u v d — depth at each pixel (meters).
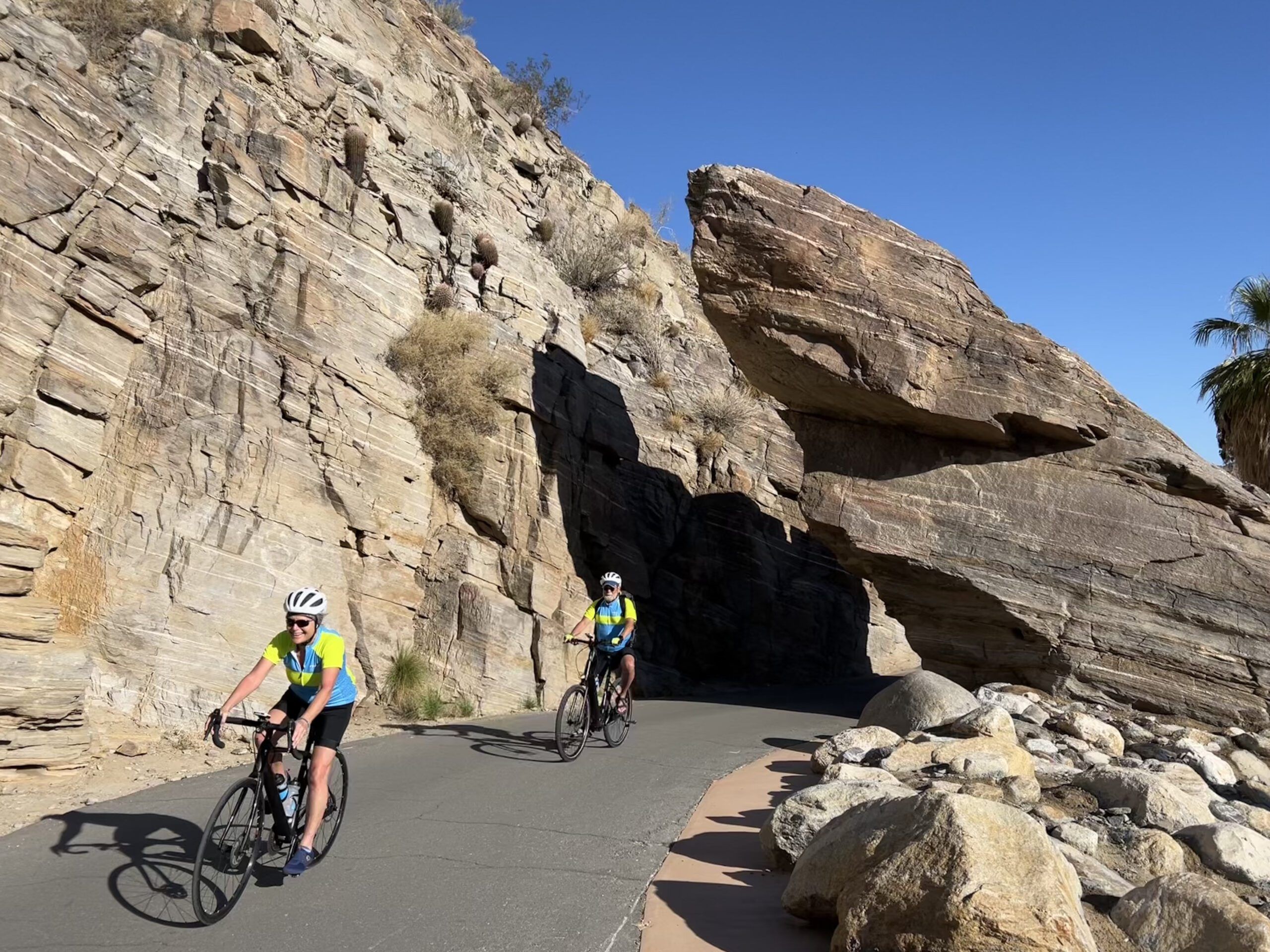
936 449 16.00
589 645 9.80
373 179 16.28
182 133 13.20
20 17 11.02
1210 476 14.69
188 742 9.78
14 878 5.55
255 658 11.44
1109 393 15.31
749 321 15.45
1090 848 6.12
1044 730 10.80
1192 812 6.88
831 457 16.50
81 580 10.06
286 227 14.02
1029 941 3.76
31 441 9.89
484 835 6.37
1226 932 4.29
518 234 23.73
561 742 9.00
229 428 12.05
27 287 10.08
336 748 5.43
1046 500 15.29
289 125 15.14
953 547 15.51
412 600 14.55
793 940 4.61
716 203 15.45
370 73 20.31
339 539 13.34
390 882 5.40
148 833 6.56
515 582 16.09
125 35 13.62
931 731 10.06
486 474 16.22
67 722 8.50
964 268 15.62
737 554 24.23
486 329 17.12
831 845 4.81
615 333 25.48
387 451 14.52
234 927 4.74
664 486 22.91
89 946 4.52
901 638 32.41
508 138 26.17
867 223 15.51
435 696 13.23
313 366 13.65
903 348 15.04
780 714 14.73
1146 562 14.66
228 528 11.66
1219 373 19.58
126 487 10.80
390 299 15.70
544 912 4.92
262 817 5.24
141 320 11.39
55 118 10.74
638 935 4.63
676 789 7.95
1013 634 15.41
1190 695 14.04
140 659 10.20
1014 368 15.06
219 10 15.33
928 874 4.11
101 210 11.11
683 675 20.70
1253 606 14.09
